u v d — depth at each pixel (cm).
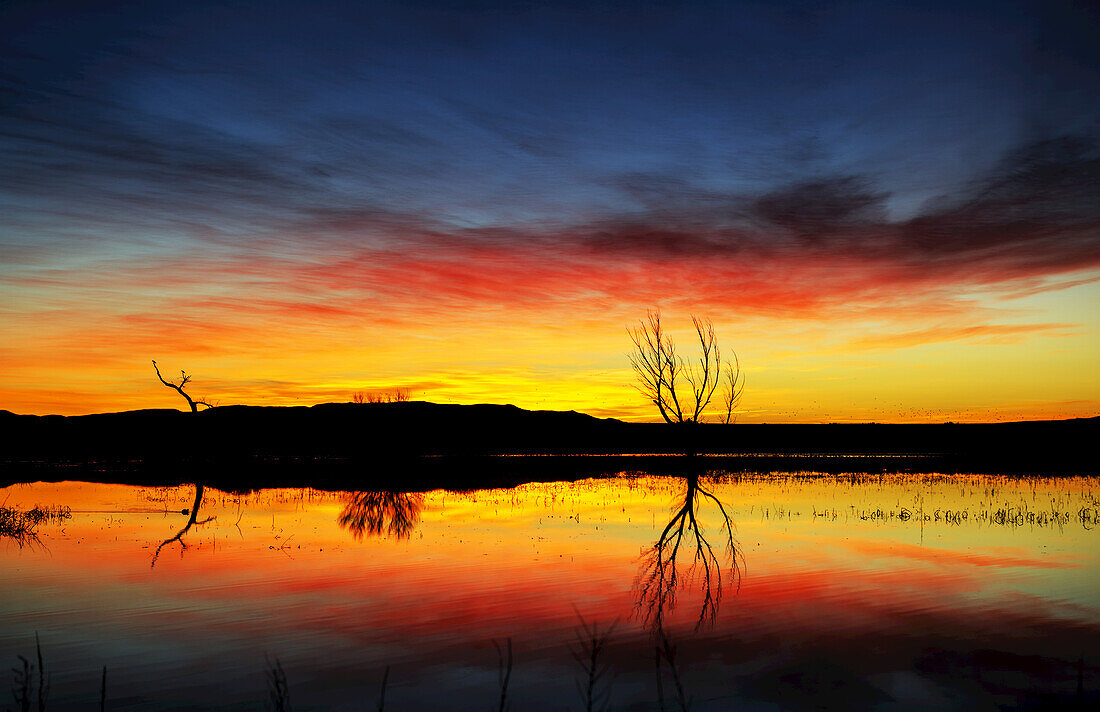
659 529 1881
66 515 2147
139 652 930
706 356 5281
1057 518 2038
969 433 9262
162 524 1966
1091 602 1154
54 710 758
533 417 11656
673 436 10244
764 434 9906
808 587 1254
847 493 2766
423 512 2230
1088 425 8794
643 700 781
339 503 2470
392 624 1043
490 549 1598
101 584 1280
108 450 6712
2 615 1091
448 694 801
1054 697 788
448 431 10106
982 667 870
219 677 848
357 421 8812
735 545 1644
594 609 1120
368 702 779
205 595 1202
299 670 868
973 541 1684
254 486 3123
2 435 7650
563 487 3108
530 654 922
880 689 809
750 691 802
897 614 1086
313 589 1243
